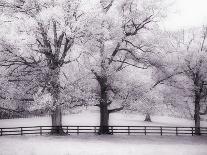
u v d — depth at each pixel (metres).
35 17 25.12
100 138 28.77
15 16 25.97
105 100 30.98
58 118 29.56
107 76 28.83
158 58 30.59
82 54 27.36
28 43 24.67
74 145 23.94
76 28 24.86
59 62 26.91
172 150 23.12
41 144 23.97
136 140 28.61
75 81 26.70
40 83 26.28
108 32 26.48
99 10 25.55
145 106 28.81
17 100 26.97
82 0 24.81
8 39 24.56
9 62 27.41
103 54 28.03
